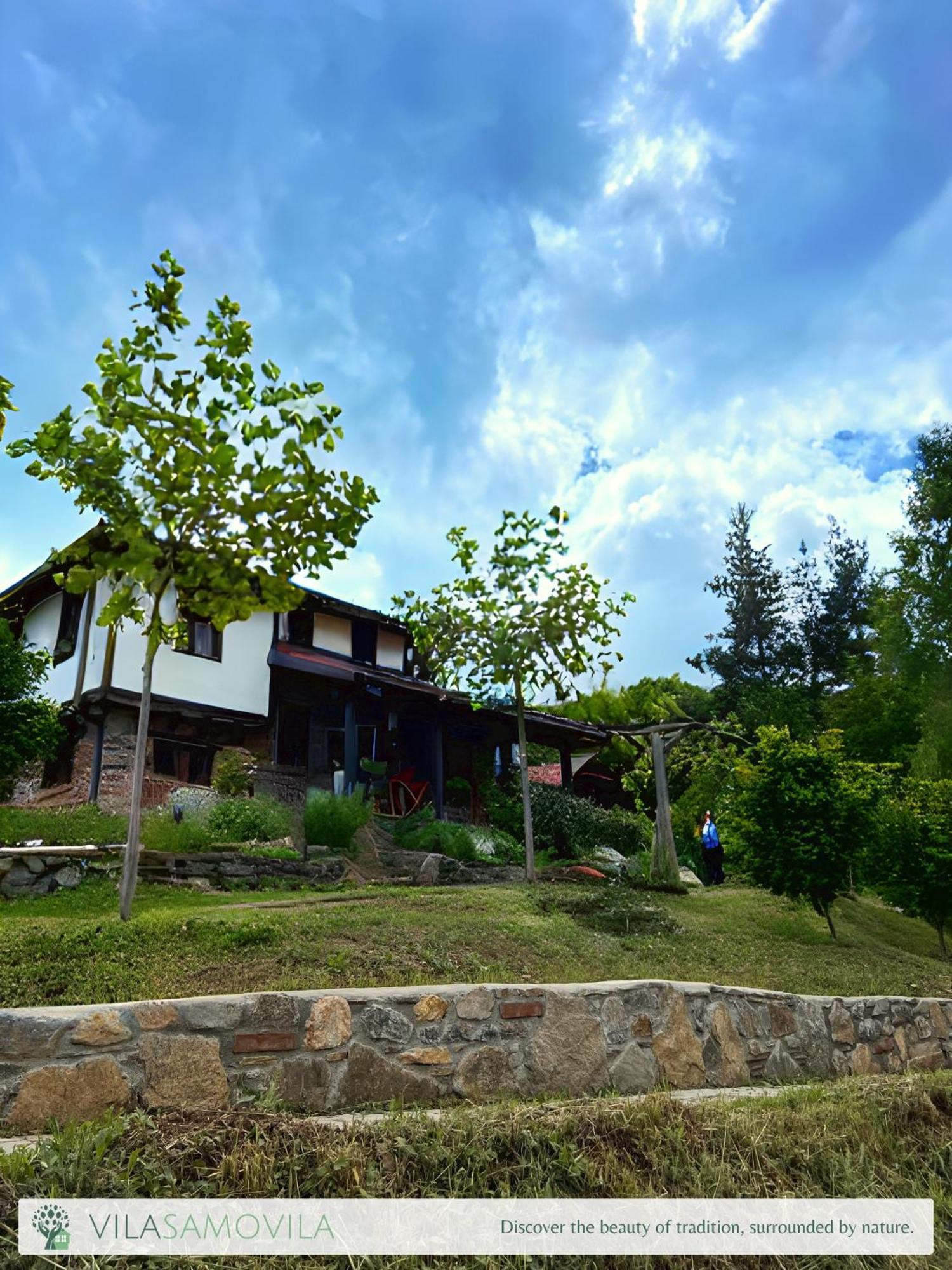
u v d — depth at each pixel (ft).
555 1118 13.00
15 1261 8.67
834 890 45.73
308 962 26.03
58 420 26.14
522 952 31.71
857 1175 13.79
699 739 80.94
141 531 26.14
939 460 96.48
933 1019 28.14
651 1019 19.11
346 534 26.78
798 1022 22.89
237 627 68.28
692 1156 13.20
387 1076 15.08
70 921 27.43
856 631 138.51
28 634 70.28
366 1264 9.75
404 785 69.21
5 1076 12.00
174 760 63.93
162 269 27.40
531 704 55.72
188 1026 13.46
